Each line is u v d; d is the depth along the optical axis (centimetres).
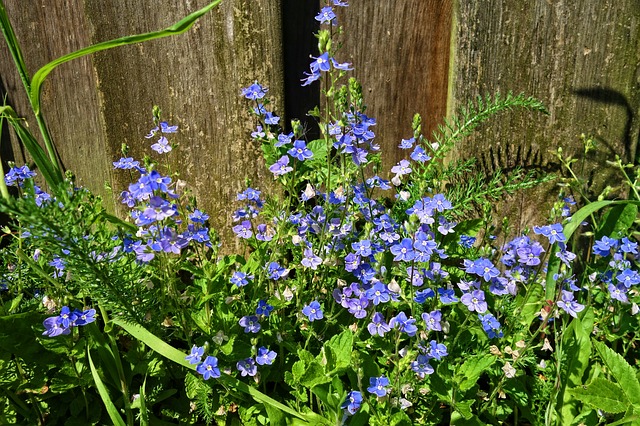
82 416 31
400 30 36
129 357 31
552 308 28
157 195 27
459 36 34
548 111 35
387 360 30
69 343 29
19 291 32
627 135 35
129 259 29
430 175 35
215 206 38
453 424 29
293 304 34
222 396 31
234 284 32
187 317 31
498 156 36
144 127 37
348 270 30
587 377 31
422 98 37
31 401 30
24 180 33
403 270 31
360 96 29
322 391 28
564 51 34
